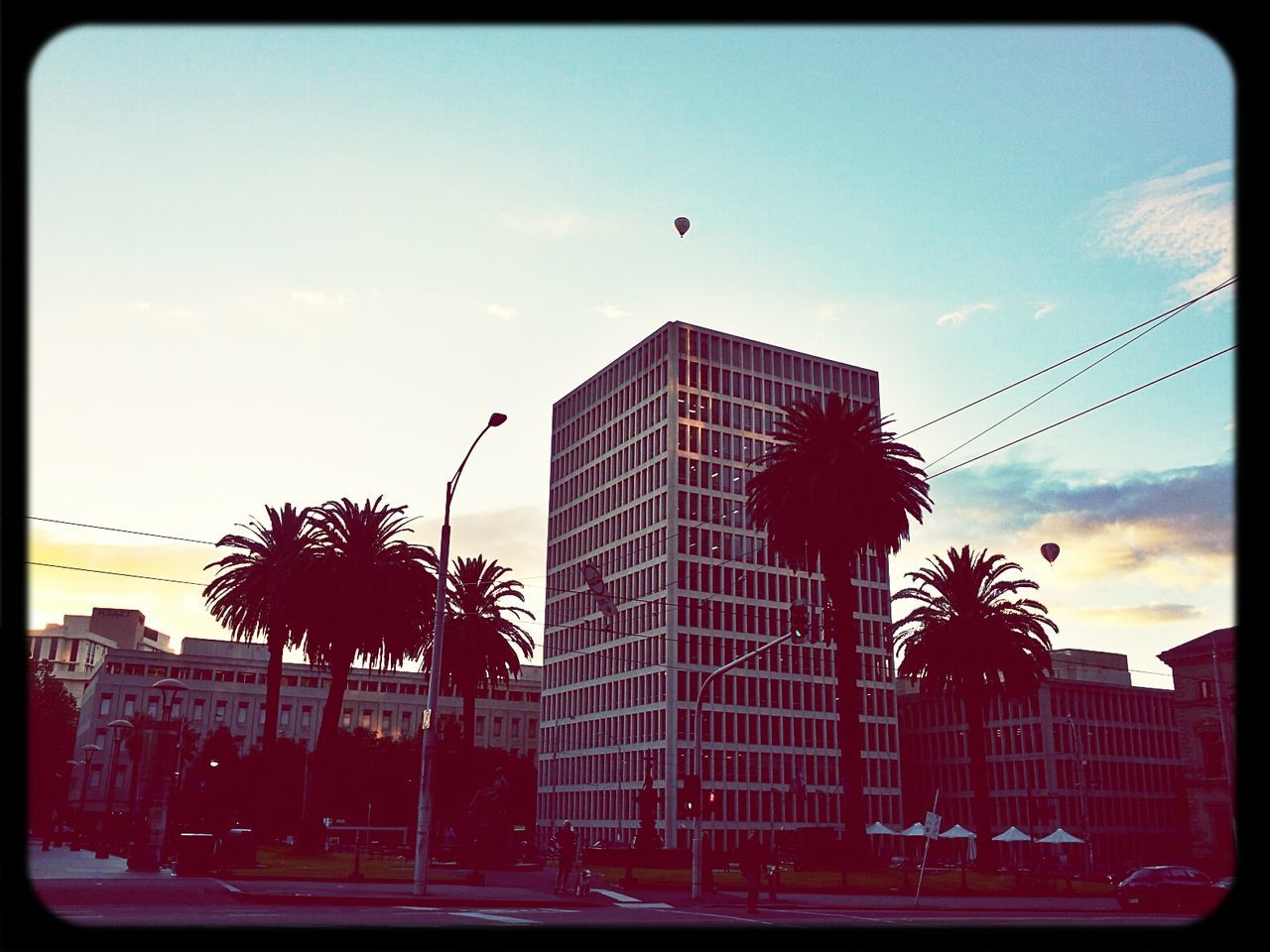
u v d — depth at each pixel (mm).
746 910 26375
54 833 74750
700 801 30641
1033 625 58406
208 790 69625
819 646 109250
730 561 108375
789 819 101062
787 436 50406
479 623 64688
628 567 112625
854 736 46031
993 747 120625
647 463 113500
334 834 72375
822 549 48031
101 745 134125
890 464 48156
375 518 49625
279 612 48375
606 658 112688
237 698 145250
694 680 102000
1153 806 117938
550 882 34062
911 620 59469
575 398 130875
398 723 155750
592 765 110562
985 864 55188
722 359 116000
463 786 65312
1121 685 121438
